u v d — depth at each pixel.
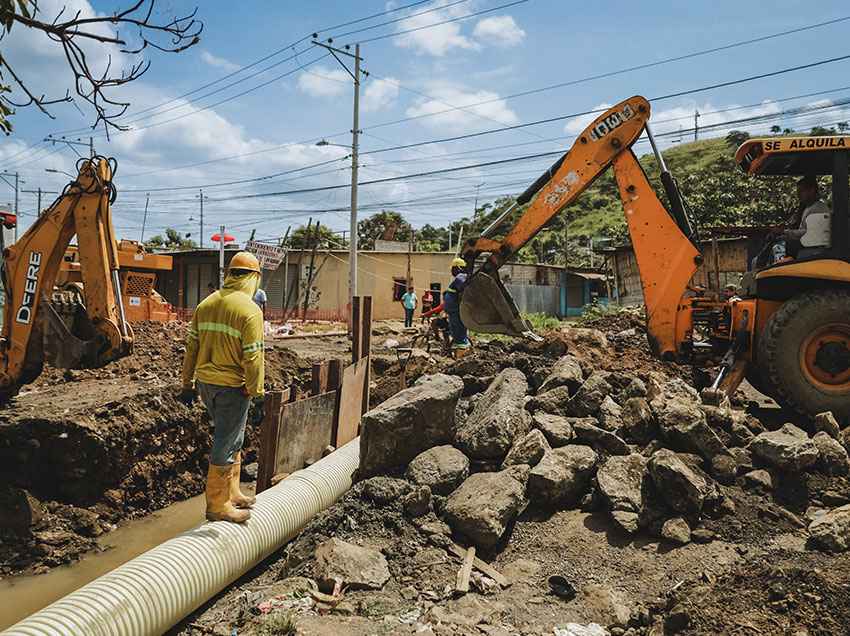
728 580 3.68
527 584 4.30
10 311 7.50
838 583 3.33
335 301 31.14
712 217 25.78
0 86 5.16
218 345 4.70
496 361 7.38
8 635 3.31
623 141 7.17
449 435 5.80
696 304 7.12
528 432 5.75
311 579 4.33
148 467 7.71
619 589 4.20
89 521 6.81
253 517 5.05
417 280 31.75
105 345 7.34
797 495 4.92
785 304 6.02
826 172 6.84
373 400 9.41
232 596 4.66
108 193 7.32
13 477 6.74
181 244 45.38
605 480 4.97
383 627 3.70
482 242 7.81
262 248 20.80
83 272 7.32
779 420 6.45
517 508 4.92
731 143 95.81
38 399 8.05
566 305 36.06
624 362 7.23
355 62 25.12
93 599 3.68
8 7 4.76
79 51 5.12
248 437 9.14
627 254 26.61
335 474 6.20
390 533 4.88
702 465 5.15
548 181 7.45
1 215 8.33
